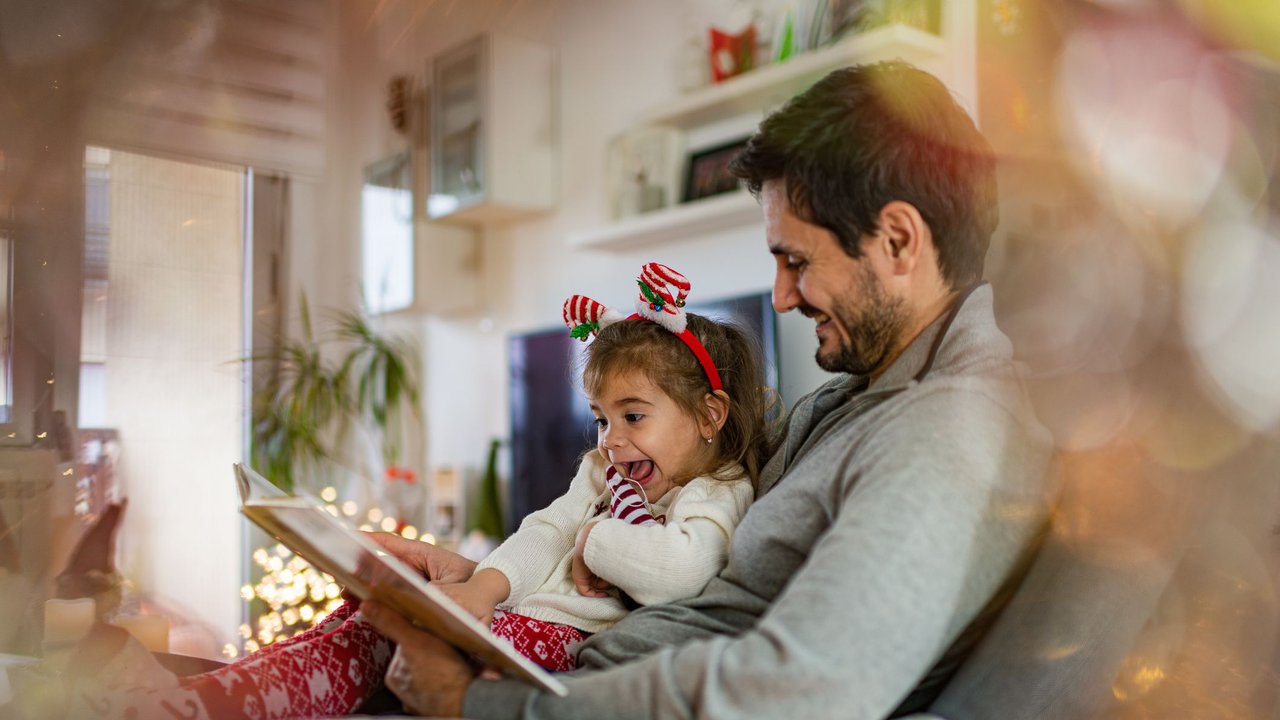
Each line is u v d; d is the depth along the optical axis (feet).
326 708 3.18
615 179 11.76
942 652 2.77
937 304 3.14
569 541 3.92
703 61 10.89
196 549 9.40
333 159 11.69
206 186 9.88
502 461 14.16
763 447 4.07
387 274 13.09
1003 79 7.31
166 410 9.25
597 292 12.71
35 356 5.81
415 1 12.96
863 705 2.43
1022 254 5.84
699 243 11.21
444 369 15.28
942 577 2.58
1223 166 5.31
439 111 13.44
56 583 5.64
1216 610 3.36
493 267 14.47
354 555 2.58
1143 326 4.58
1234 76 5.50
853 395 3.45
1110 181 5.82
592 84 12.82
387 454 12.95
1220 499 3.33
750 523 3.17
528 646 3.44
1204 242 5.13
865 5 8.97
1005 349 3.13
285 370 10.95
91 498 6.42
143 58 8.70
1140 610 2.99
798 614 2.47
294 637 3.59
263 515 2.50
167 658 3.87
